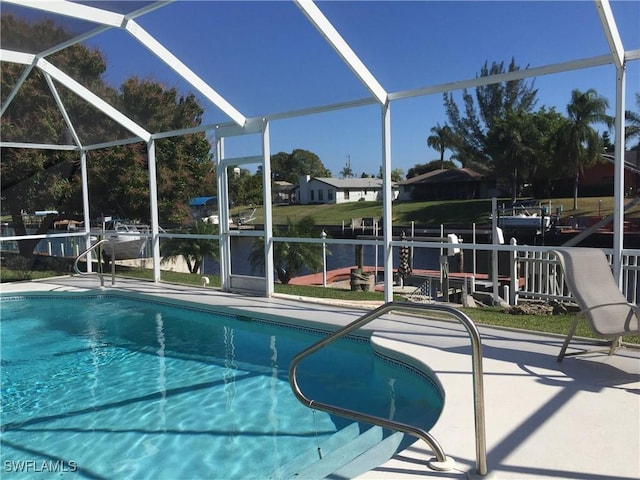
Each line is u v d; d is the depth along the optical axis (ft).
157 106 25.04
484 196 69.26
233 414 13.06
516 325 17.87
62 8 17.33
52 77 23.47
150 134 28.07
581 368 12.68
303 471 9.82
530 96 64.80
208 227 35.06
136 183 35.91
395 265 53.36
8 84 24.03
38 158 34.12
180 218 36.01
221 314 22.62
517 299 26.96
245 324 21.67
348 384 14.74
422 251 63.62
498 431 9.30
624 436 9.00
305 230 33.68
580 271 12.74
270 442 11.44
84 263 35.47
